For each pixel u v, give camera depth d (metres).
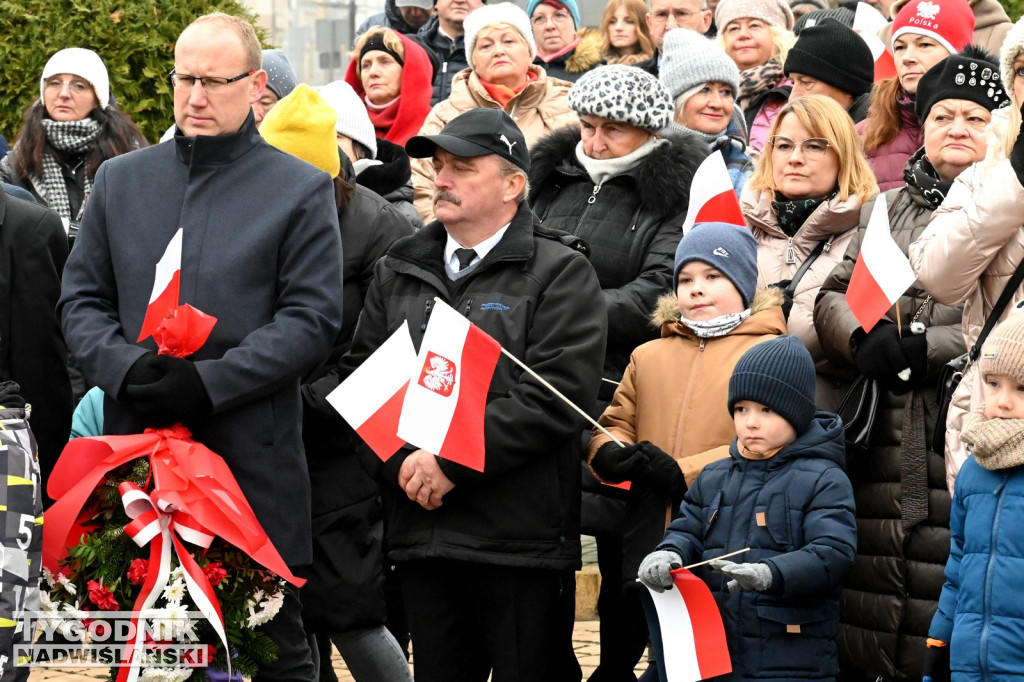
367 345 7.91
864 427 7.91
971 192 7.13
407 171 10.41
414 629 7.54
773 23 12.50
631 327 8.79
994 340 6.51
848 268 8.27
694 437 7.67
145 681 6.94
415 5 15.70
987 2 11.86
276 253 7.21
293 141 8.65
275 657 7.13
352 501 8.48
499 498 7.30
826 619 6.79
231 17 7.43
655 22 14.20
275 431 7.22
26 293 8.27
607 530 8.25
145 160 7.42
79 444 7.00
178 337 6.86
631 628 8.18
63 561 7.04
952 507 6.68
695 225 8.05
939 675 6.71
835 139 8.68
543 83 12.02
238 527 6.83
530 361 7.37
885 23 13.09
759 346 7.11
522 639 7.34
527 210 7.72
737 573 6.52
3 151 13.43
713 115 10.47
